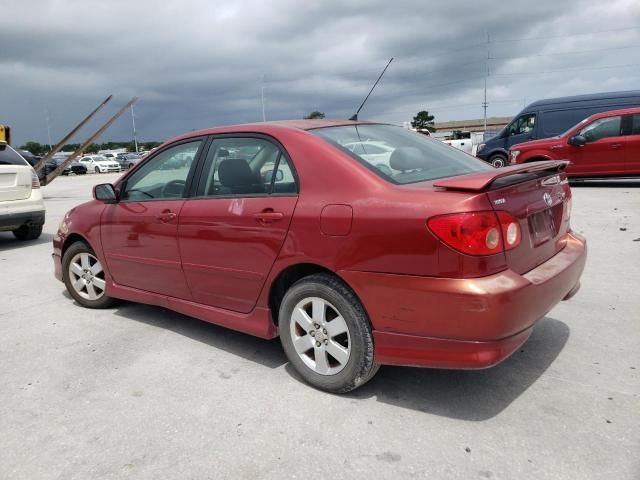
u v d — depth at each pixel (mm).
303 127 3732
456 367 2850
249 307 3779
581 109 15938
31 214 9094
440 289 2801
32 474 2711
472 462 2650
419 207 2873
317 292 3279
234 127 3975
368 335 3146
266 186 3602
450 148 4191
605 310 4629
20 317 5188
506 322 2764
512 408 3125
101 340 4477
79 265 5359
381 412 3146
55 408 3355
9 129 15477
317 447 2828
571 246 3676
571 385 3354
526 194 3135
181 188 4219
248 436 2955
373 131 3973
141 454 2834
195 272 4059
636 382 3355
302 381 3580
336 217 3146
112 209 4762
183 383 3619
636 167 13203
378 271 2998
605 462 2600
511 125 17078
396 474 2586
